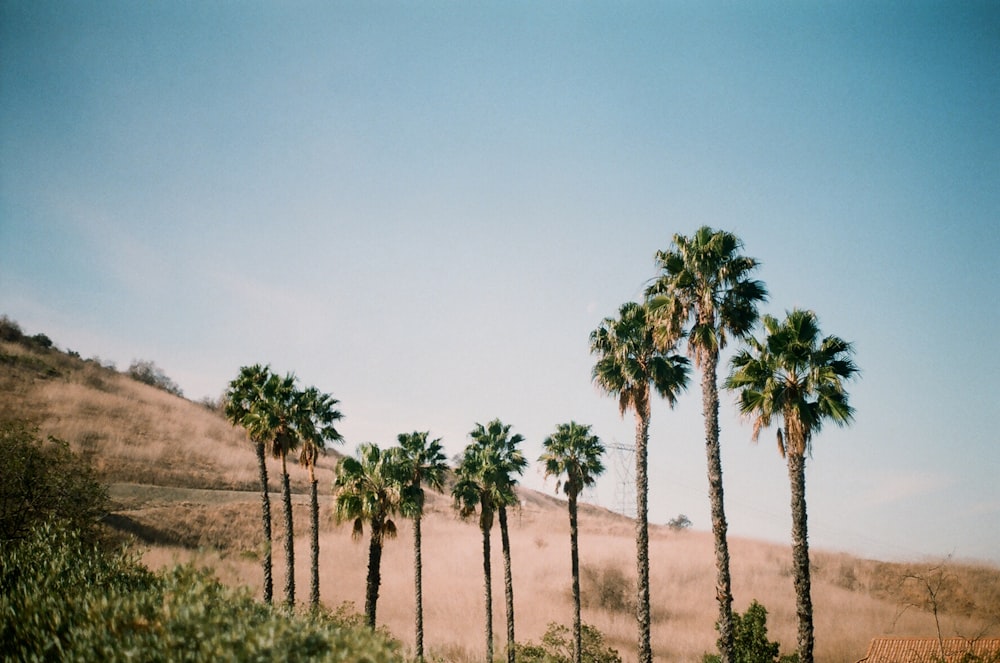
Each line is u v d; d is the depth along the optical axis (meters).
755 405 19.12
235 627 8.27
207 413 134.00
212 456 96.69
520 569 58.06
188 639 7.86
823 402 18.17
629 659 36.16
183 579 10.08
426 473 27.95
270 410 27.66
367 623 23.89
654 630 43.19
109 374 126.75
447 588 50.06
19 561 11.23
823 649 39.22
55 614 8.53
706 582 57.53
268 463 103.25
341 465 25.55
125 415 101.81
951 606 50.06
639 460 22.44
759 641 24.34
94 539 22.20
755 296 20.17
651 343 23.20
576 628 28.33
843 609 50.44
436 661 25.47
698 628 44.91
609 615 46.72
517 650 30.77
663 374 22.91
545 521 89.69
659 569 59.72
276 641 8.02
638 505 21.94
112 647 7.68
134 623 8.44
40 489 21.45
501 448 30.70
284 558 53.72
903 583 57.00
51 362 115.62
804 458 18.03
